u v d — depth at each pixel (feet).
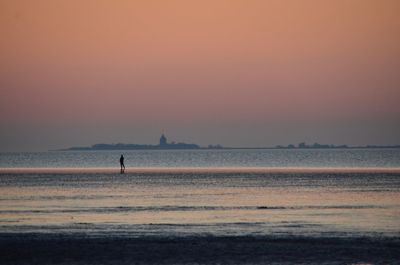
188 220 484.74
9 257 352.28
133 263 337.93
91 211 545.03
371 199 630.74
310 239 394.73
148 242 386.93
